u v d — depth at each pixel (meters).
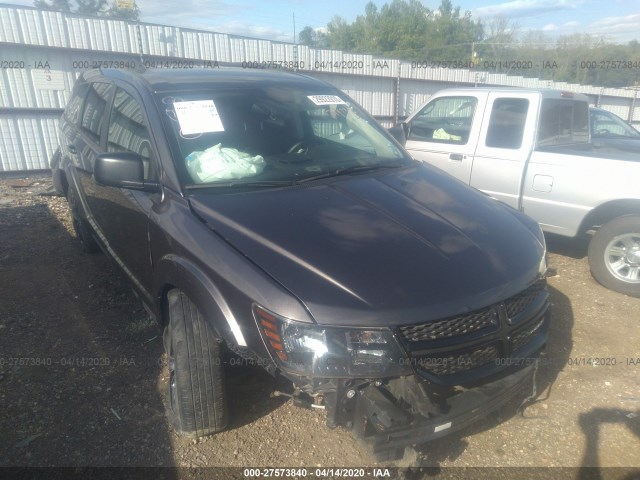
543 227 5.42
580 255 5.88
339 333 2.15
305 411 3.05
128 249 3.45
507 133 5.64
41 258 5.26
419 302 2.24
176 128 3.17
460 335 2.31
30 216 6.78
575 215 5.10
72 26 10.43
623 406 3.19
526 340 2.63
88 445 2.75
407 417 2.20
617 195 4.79
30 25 10.01
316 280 2.27
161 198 2.97
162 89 3.43
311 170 3.29
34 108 10.43
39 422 2.90
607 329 4.13
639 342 3.94
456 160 6.05
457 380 2.31
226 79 3.74
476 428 2.98
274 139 3.49
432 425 2.25
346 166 3.43
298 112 3.74
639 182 4.67
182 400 2.62
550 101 5.58
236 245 2.48
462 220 2.86
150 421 2.94
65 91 10.70
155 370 3.40
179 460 2.67
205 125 3.28
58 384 3.23
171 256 2.72
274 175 3.16
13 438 2.78
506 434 2.94
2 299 4.33
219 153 3.12
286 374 2.20
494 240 2.74
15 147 10.43
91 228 4.40
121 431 2.86
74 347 3.65
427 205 2.98
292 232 2.54
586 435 2.94
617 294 4.80
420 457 2.41
